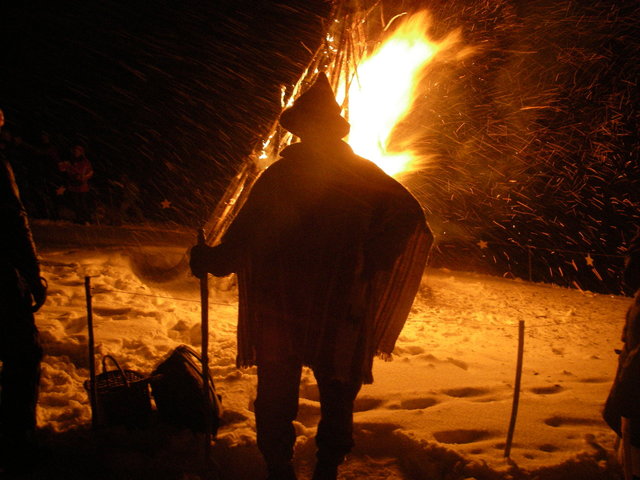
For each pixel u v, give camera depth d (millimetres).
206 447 3117
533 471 3035
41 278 3111
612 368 5066
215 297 7359
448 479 3047
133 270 8297
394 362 4801
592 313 7727
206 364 3168
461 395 4195
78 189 13703
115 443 3361
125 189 15352
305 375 4395
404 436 3342
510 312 7586
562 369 4977
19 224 3021
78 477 3055
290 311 2842
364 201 2861
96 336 5039
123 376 3463
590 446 3328
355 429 3457
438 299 8047
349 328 2814
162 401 3410
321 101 2986
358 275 2838
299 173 2900
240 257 2945
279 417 2920
